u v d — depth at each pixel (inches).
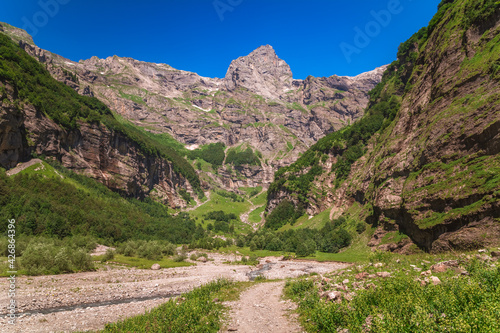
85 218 4480.8
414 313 511.2
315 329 666.8
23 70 6427.2
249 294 1312.7
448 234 1875.0
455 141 2228.1
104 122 7632.9
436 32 3986.2
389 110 6309.1
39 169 5032.0
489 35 2524.6
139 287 1800.0
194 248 5255.9
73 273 2130.9
